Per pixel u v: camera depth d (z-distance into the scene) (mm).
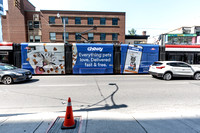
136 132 2641
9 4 23500
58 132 2648
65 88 6605
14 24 23766
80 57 10977
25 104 4398
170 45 11523
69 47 10859
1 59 10312
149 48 11414
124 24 25422
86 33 25078
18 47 10430
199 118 3340
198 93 5805
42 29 24203
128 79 9242
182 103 4547
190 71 9148
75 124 2943
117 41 25562
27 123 2986
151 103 4535
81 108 4055
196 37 22156
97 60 11109
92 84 7570
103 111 3818
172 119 3264
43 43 10711
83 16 24797
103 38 25453
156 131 2693
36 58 10617
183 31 23953
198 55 11625
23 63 10516
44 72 10773
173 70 8938
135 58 11383
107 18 25203
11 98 5008
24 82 8070
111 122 3039
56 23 24422
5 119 3164
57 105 4328
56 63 10812
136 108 4078
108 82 8156
